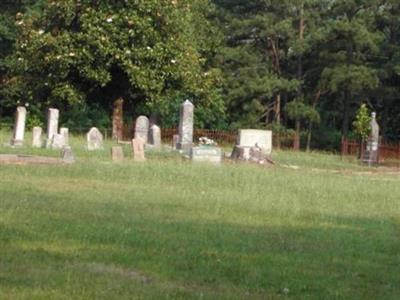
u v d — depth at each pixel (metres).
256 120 58.50
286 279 10.32
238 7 60.00
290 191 22.69
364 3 56.47
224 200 19.36
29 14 52.47
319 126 61.34
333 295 9.55
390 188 26.06
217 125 60.53
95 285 9.29
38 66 47.16
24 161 27.44
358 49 56.22
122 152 32.28
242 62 58.38
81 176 23.53
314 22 58.72
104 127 58.56
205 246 12.48
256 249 12.57
